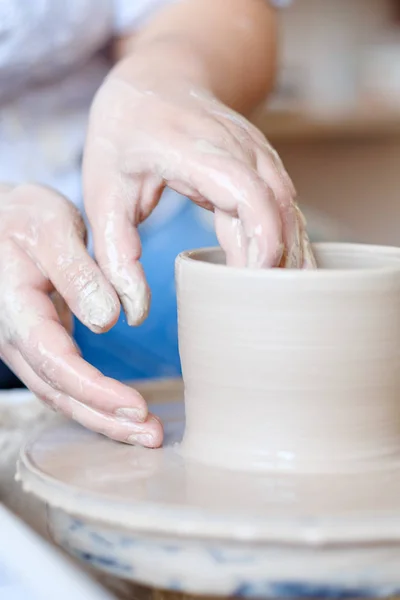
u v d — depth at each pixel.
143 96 0.86
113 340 1.42
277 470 0.62
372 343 0.62
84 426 0.75
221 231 0.71
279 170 0.77
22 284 0.82
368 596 0.50
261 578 0.51
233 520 0.51
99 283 0.78
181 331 0.68
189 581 0.52
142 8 1.36
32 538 0.55
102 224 0.82
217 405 0.65
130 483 0.59
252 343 0.62
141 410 0.69
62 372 0.74
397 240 3.39
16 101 1.42
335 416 0.63
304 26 3.12
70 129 1.47
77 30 1.36
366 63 2.96
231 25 1.24
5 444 0.89
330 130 2.92
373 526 0.50
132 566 0.54
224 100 1.12
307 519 0.50
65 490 0.58
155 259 1.49
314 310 0.61
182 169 0.74
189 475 0.61
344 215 3.38
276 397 0.63
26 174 1.46
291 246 0.72
